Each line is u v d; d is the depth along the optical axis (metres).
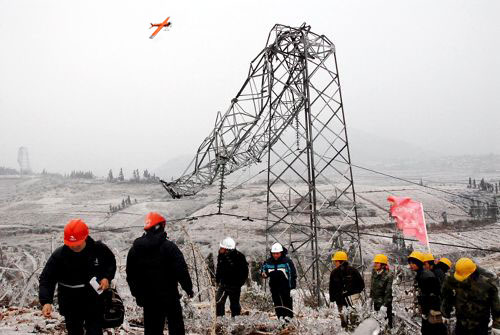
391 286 8.75
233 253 9.13
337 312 7.84
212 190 137.75
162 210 116.38
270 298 13.12
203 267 8.84
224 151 19.38
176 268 5.04
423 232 12.16
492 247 62.91
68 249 4.57
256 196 114.12
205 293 9.87
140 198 183.50
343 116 18.69
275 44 17.92
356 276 8.55
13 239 82.88
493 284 6.34
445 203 108.81
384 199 99.56
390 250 46.47
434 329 7.25
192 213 99.69
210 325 7.57
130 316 8.36
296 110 19.11
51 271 4.56
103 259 4.81
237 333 7.58
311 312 8.23
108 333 6.80
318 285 14.77
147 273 5.03
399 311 9.62
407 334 8.91
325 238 46.16
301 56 18.58
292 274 9.23
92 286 4.63
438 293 7.28
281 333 7.58
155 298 5.04
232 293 9.12
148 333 5.11
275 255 9.21
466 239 72.69
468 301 6.42
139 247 5.06
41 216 140.88
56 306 9.88
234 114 19.36
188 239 9.87
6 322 7.72
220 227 74.06
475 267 6.41
